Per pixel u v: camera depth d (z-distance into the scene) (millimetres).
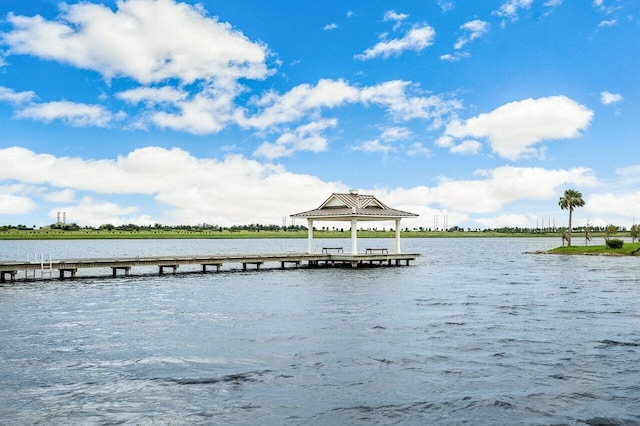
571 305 27906
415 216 58344
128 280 41719
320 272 49625
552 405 12141
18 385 13570
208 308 26406
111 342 18469
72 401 12430
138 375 14453
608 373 14633
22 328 21078
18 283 39000
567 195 104875
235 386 13523
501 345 18000
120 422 11203
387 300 29562
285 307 26750
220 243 196500
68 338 19125
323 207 57000
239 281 40812
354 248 54562
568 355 16641
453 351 17156
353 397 12711
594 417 11438
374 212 55406
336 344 18141
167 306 27094
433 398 12609
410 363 15688
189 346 17828
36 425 11000
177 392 13062
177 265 46656
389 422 11219
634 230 109188
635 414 11609
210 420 11336
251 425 11078
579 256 89688
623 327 21406
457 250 131875
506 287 37531
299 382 13852
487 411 11789
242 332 20219
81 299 29891
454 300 29766
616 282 41844
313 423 11172
